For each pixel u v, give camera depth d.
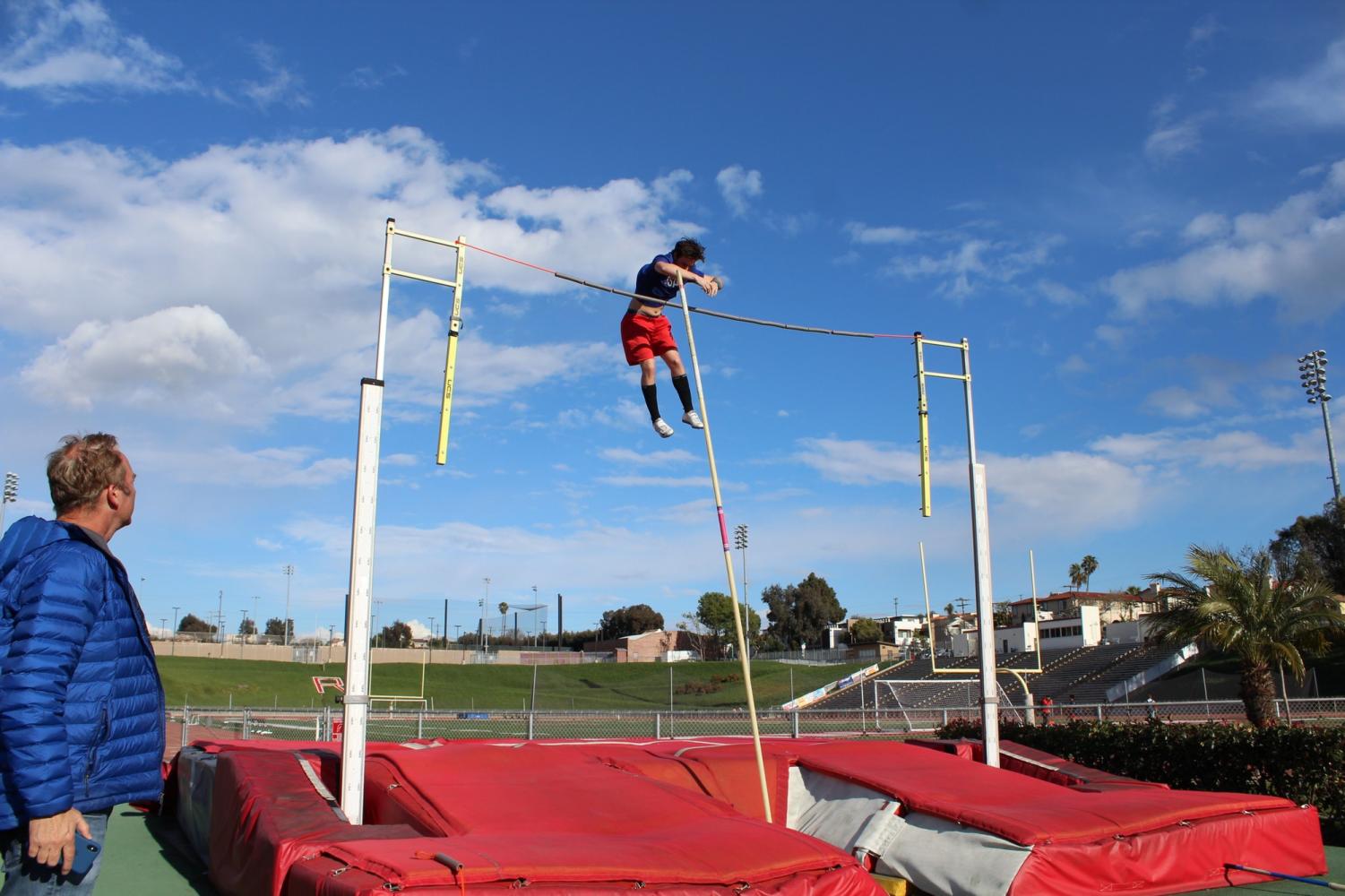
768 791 7.37
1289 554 38.38
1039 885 5.67
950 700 39.28
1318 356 45.84
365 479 6.44
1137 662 42.62
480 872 4.18
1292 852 6.67
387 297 6.77
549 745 7.92
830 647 79.19
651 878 4.48
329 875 4.32
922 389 9.66
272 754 6.94
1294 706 27.28
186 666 53.72
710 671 55.38
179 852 7.65
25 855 2.71
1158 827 6.27
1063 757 11.28
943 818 6.35
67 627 2.71
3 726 2.58
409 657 60.56
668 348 8.05
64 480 3.11
